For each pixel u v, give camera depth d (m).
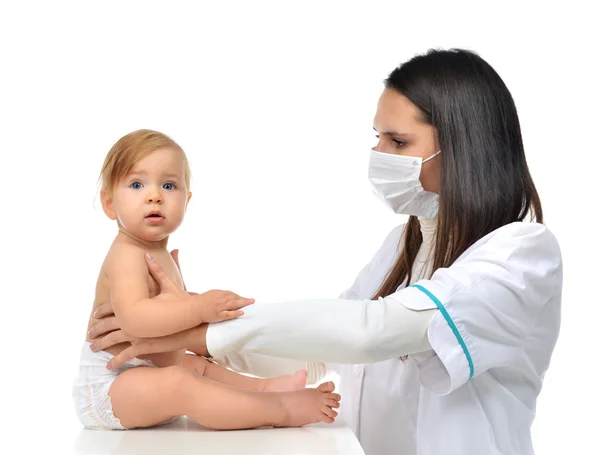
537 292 1.66
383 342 1.55
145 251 1.71
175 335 1.60
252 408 1.57
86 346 1.70
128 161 1.69
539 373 1.80
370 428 1.92
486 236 1.70
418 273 1.93
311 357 1.58
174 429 1.61
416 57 1.86
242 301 1.61
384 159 1.81
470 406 1.70
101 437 1.54
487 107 1.77
